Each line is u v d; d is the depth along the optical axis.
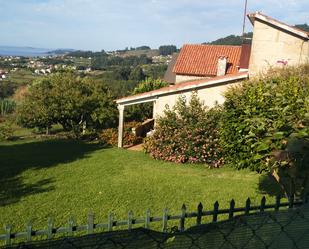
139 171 11.86
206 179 10.85
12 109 26.94
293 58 15.48
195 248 2.19
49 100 18.55
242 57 21.09
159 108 16.42
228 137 10.73
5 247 1.87
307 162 4.02
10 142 17.67
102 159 13.58
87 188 9.70
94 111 18.95
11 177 10.86
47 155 14.16
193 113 13.87
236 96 11.08
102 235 1.96
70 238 1.92
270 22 15.41
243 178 11.02
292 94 8.73
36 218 7.52
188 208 8.09
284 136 4.41
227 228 2.28
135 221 3.96
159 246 2.08
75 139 18.48
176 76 31.22
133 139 17.59
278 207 3.26
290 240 2.45
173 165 12.98
